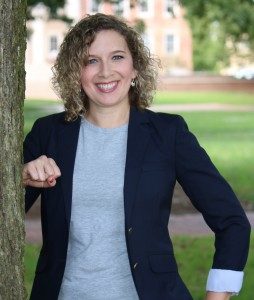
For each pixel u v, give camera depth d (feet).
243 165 54.29
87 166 9.48
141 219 9.20
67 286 9.23
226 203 9.31
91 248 9.21
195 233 31.63
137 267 9.09
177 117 9.73
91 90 9.72
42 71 152.66
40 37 198.49
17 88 8.89
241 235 9.25
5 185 8.85
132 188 9.23
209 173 9.39
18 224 8.99
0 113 8.77
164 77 153.48
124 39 9.84
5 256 8.90
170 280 9.24
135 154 9.40
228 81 154.20
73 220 9.30
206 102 125.18
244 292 21.75
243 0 57.00
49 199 9.47
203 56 205.36
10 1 8.75
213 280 9.21
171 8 49.80
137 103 10.00
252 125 85.56
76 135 9.72
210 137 73.10
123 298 9.14
